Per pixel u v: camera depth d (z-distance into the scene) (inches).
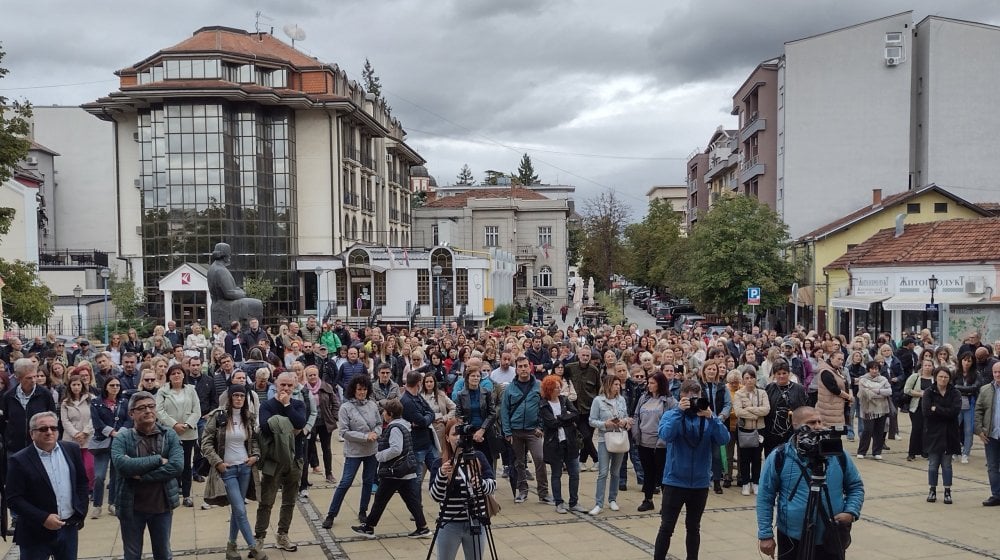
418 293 2048.5
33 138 2573.8
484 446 469.1
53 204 2549.2
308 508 453.4
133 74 2097.7
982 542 379.2
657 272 3036.4
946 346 647.1
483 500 296.7
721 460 480.7
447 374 679.7
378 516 390.6
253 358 518.3
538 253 3159.5
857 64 2033.7
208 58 1994.3
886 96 2025.1
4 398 410.6
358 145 2374.5
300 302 2122.3
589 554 362.6
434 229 3203.7
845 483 257.0
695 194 3902.6
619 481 491.8
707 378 475.8
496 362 663.8
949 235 1245.1
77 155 2605.8
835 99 2047.2
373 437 403.2
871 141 2031.3
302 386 470.3
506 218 3152.1
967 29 1969.7
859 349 692.7
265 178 2069.4
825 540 248.8
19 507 273.9
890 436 681.0
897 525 409.4
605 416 434.9
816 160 2055.9
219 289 1021.8
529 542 381.4
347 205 2252.7
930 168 1980.8
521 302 2871.6
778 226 1831.9
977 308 1103.0
